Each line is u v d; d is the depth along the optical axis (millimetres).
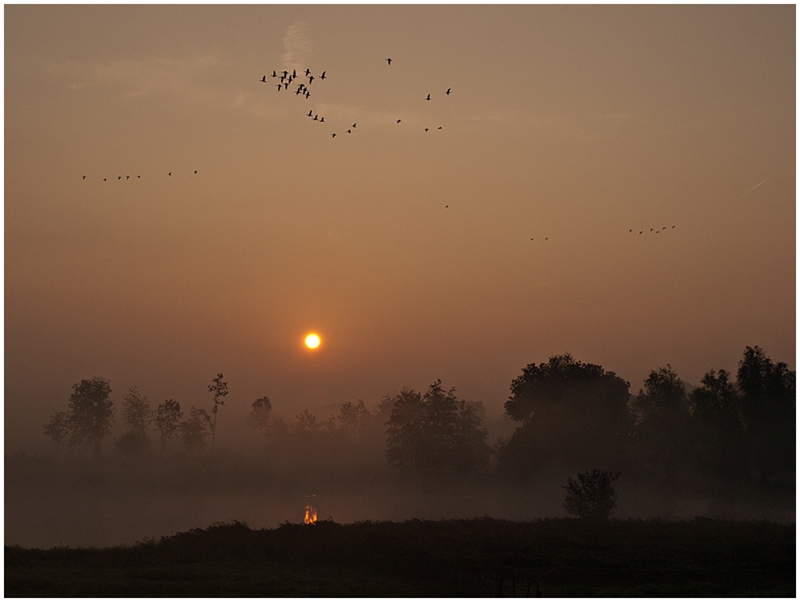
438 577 27234
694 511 69375
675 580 27781
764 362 94250
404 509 75812
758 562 30375
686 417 99312
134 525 60156
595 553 32875
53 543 47875
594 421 99125
